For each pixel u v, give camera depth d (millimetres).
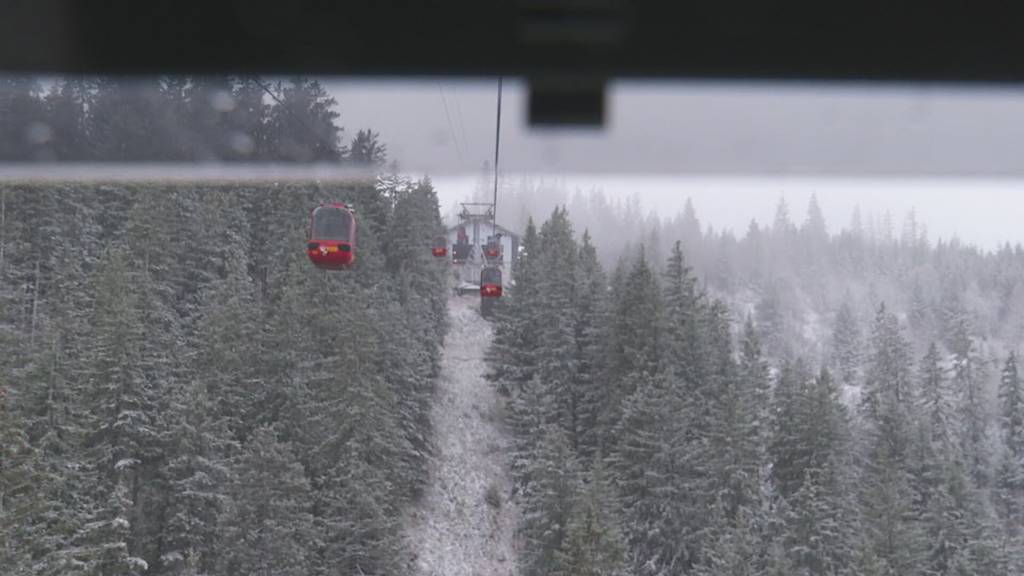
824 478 45469
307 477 46906
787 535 44188
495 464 60438
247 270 61312
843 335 73875
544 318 63562
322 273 55344
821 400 49500
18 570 32031
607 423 54375
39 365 40312
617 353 56469
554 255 67438
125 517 39250
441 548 52125
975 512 46812
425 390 63531
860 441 52688
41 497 34094
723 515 46781
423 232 74625
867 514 43281
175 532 40812
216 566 40469
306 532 42344
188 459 41438
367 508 45438
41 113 20094
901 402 55219
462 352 76125
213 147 21266
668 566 46000
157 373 45844
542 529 47781
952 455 50688
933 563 44656
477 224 81562
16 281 47656
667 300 59500
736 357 62312
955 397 56312
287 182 24812
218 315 50562
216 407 45531
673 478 47844
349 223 32156
